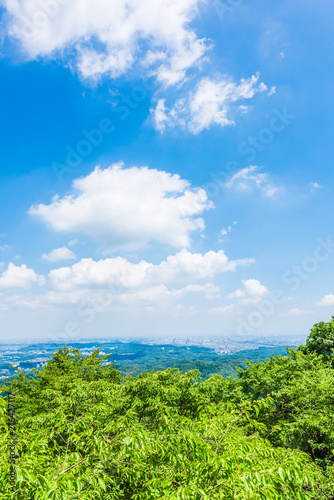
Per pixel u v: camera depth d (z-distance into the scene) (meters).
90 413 5.30
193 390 11.77
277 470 3.69
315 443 13.91
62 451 4.88
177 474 4.28
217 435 4.66
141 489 4.72
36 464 3.51
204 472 3.83
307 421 13.78
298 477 3.53
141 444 4.06
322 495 6.47
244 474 3.70
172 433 4.96
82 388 12.01
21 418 11.38
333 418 13.37
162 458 4.55
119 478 4.69
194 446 4.16
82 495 3.50
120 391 11.29
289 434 14.67
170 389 11.16
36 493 3.05
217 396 13.90
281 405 21.34
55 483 3.16
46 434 4.81
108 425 4.81
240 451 3.94
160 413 4.93
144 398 10.78
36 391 20.97
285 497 3.50
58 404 12.85
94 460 4.59
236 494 3.47
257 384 22.33
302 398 16.14
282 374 21.28
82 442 4.34
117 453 4.29
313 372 19.78
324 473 10.25
